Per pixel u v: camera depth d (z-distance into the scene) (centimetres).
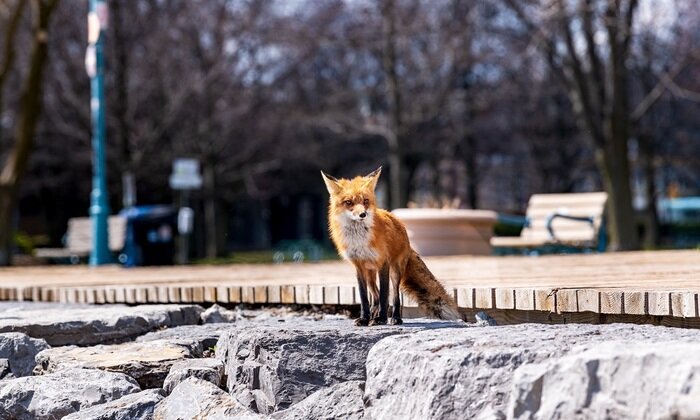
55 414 525
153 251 2172
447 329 471
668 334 420
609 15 2425
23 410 538
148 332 714
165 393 544
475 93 3525
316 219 4822
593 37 2572
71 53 3155
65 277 1234
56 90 3119
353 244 522
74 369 568
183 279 1039
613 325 464
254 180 3872
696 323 526
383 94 3572
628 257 1188
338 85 3569
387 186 4012
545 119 3662
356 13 3247
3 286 1009
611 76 2519
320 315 747
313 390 484
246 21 3216
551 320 596
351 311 744
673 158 3747
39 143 3325
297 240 4709
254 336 511
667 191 4222
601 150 2562
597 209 1625
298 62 3444
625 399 337
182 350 614
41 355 623
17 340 641
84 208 3912
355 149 3891
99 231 1958
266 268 1295
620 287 597
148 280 1045
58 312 763
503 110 3788
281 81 3503
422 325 541
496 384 385
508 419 368
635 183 4712
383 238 526
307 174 3941
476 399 387
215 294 805
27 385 548
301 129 3516
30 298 975
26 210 4041
